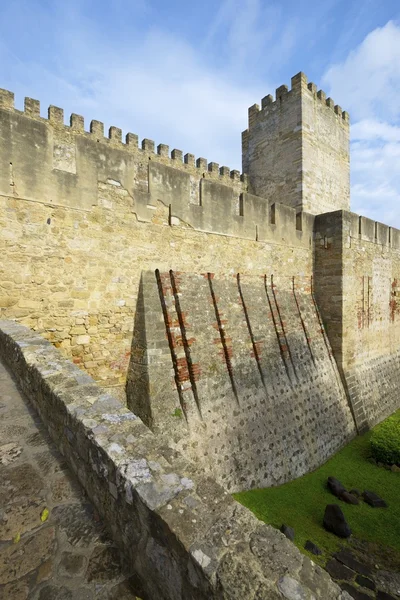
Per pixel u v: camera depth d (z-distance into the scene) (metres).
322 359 10.29
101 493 2.22
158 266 7.08
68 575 1.85
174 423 6.21
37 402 3.48
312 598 1.35
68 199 5.88
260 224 9.32
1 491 2.43
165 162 15.55
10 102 12.38
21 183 5.39
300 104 13.02
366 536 5.88
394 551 5.56
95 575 1.86
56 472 2.67
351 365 11.03
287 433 8.01
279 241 9.92
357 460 8.72
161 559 1.67
